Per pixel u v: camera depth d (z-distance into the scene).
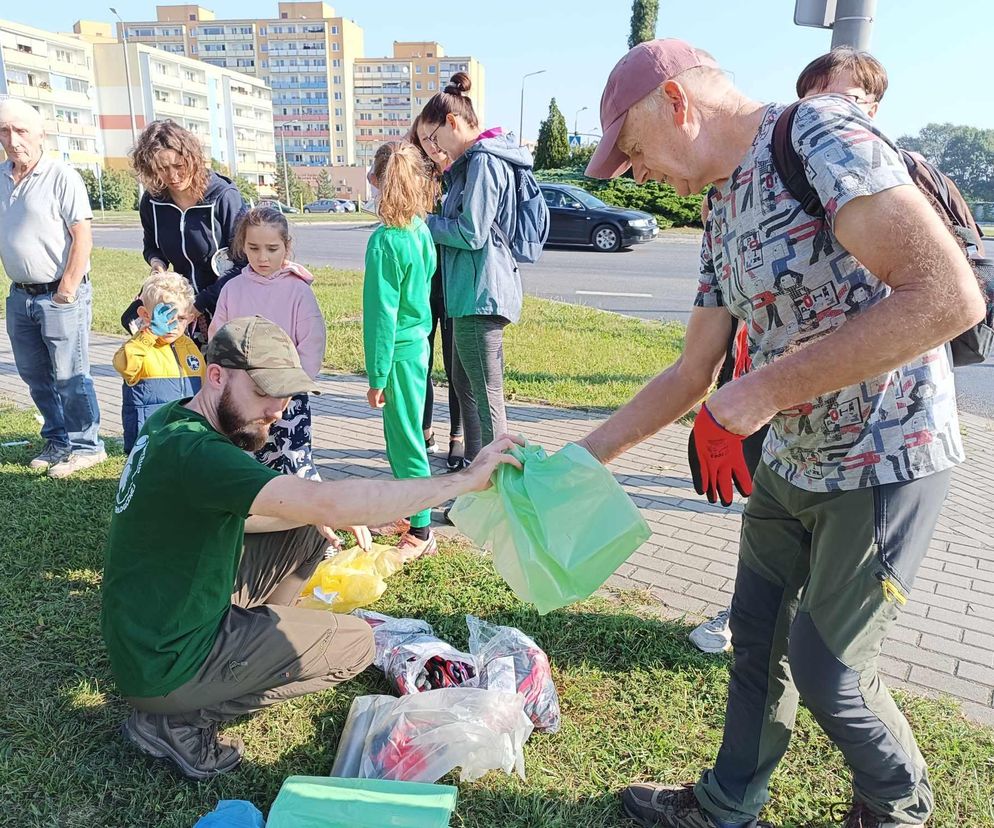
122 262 15.55
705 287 2.07
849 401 1.68
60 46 82.12
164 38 142.00
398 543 3.71
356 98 147.25
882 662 3.02
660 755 2.46
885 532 1.69
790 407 1.61
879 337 1.43
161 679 2.13
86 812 2.16
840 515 1.74
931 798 1.92
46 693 2.63
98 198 56.56
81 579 3.36
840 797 2.31
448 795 1.96
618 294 12.86
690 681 2.83
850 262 1.58
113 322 9.02
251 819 1.94
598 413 6.23
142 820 2.14
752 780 2.06
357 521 1.94
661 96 1.69
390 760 2.23
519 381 7.01
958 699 2.80
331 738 2.48
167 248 4.09
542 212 3.92
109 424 5.63
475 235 3.56
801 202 1.56
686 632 3.13
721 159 1.72
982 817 2.23
